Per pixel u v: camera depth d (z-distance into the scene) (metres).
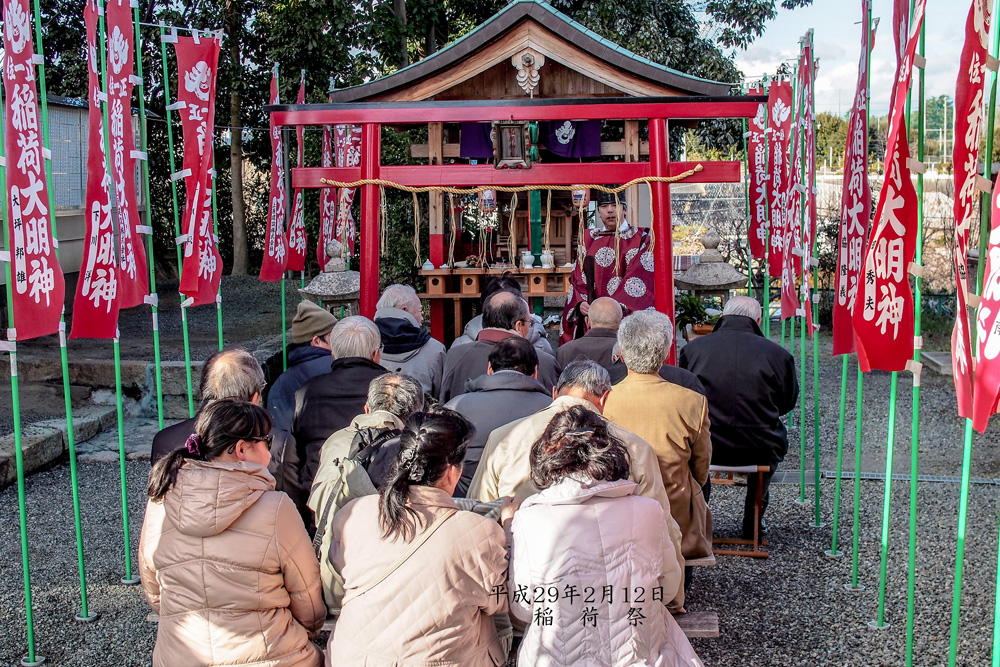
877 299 3.35
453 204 8.02
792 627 3.92
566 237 8.36
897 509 5.40
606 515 2.34
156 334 4.59
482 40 6.62
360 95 6.95
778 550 4.79
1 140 3.71
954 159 2.72
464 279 7.30
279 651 2.42
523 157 5.52
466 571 2.29
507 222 8.38
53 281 3.70
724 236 16.48
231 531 2.39
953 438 7.08
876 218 3.28
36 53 3.61
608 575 2.30
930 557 4.64
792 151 5.25
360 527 2.34
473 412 3.44
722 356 4.49
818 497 5.18
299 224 7.15
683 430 3.52
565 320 6.54
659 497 2.99
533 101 5.42
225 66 15.08
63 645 3.87
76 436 6.86
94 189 3.93
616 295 6.36
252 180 18.09
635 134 7.32
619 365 4.16
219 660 2.37
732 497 5.71
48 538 5.13
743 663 3.62
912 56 3.03
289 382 4.38
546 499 2.37
